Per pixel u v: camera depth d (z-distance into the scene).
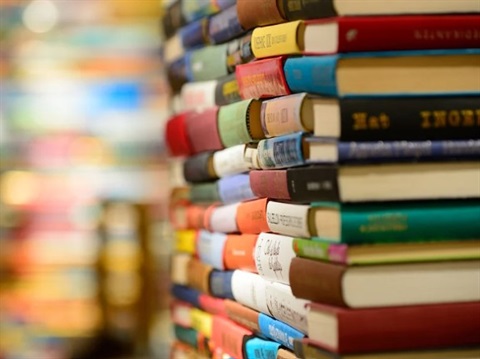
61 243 4.64
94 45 4.87
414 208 1.11
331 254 1.11
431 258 1.11
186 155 1.70
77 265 4.60
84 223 4.67
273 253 1.25
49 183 4.75
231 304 1.44
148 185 4.79
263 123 1.29
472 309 1.11
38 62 4.85
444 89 1.13
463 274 1.12
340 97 1.11
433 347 1.11
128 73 4.86
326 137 1.12
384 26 1.11
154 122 4.83
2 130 4.78
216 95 1.50
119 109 4.84
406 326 1.09
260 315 1.33
